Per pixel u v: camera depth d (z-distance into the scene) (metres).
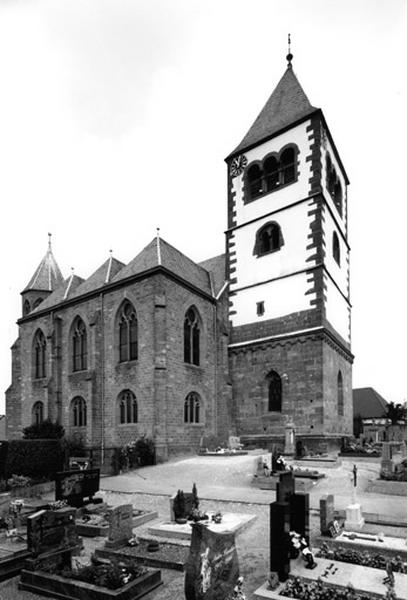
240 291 39.47
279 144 39.44
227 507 17.45
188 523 14.39
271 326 36.78
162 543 12.80
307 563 10.36
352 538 12.44
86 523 14.95
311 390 33.12
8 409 44.66
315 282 34.88
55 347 40.19
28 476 26.36
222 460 28.36
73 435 37.16
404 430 49.16
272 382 35.78
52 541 11.31
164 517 16.45
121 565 10.37
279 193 38.56
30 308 53.06
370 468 25.17
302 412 33.25
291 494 11.51
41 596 9.91
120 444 33.38
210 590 9.16
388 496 19.05
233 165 42.59
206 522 14.45
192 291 36.19
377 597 8.88
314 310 34.50
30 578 10.26
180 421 32.81
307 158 37.22
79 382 38.16
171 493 20.72
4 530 13.84
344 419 37.88
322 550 11.43
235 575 9.93
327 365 34.09
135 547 12.56
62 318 40.75
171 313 33.62
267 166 40.56
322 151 37.56
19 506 15.03
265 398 35.69
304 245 36.12
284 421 33.94
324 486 20.98
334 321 37.56
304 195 36.84
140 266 36.25
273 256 37.97
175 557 11.52
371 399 77.19
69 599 9.54
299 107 39.84
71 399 38.59
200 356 36.44
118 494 21.19
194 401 34.84
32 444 27.38
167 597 9.53
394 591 8.79
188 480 23.83
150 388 32.06
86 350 38.44
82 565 11.16
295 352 34.59
